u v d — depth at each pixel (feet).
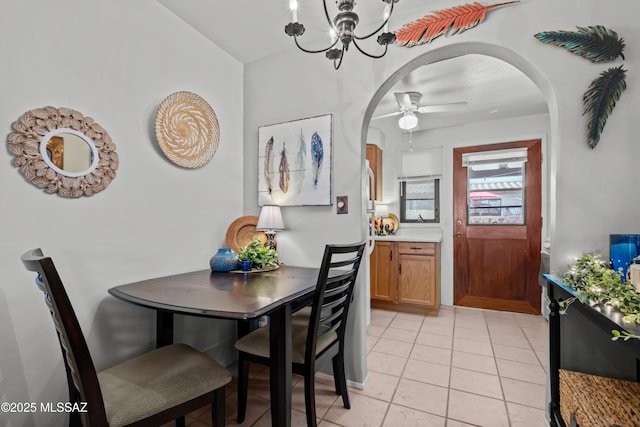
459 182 12.11
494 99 9.54
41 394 4.21
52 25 4.34
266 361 4.59
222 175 7.19
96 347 4.83
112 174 5.00
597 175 4.60
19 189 4.01
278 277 5.58
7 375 3.92
